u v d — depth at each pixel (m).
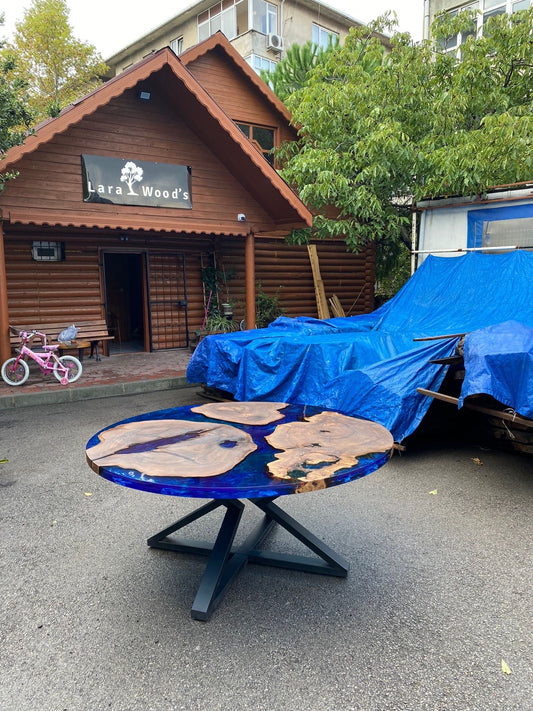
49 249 10.55
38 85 25.64
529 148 8.38
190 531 3.68
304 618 2.69
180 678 2.27
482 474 4.81
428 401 5.16
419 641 2.50
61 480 4.68
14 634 2.57
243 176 10.54
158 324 12.14
